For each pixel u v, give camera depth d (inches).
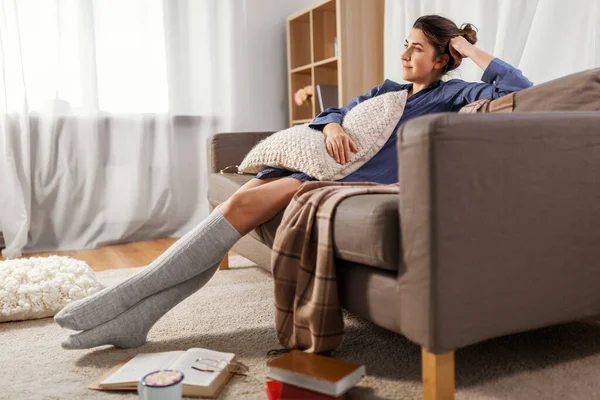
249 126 154.6
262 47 160.1
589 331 64.4
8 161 127.6
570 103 60.3
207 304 80.7
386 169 74.2
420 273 44.2
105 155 139.3
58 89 133.5
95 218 138.3
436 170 42.8
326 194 56.4
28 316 77.7
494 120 45.1
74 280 82.0
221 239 62.3
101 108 138.4
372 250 47.7
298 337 56.2
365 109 76.3
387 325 49.0
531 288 48.4
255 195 63.9
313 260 55.8
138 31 140.1
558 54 89.4
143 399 45.7
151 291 62.4
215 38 149.5
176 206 148.5
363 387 51.6
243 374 55.7
